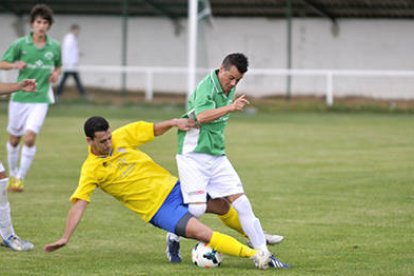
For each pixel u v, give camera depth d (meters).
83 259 19.41
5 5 73.69
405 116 60.75
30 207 26.34
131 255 19.94
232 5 73.19
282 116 60.69
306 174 32.88
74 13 75.94
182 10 73.06
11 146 31.17
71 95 71.88
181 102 66.88
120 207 26.55
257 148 41.31
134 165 18.64
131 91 74.19
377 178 31.77
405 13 70.88
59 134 47.09
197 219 18.88
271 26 74.69
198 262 18.45
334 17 72.94
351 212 25.17
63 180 31.78
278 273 17.73
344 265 18.55
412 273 17.75
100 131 17.88
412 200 27.19
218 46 75.38
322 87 71.38
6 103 66.38
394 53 72.62
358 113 63.03
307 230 22.62
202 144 18.83
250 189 29.39
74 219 17.91
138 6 73.19
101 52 76.69
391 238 21.59
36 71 30.44
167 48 76.12
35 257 19.64
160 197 18.53
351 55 73.69
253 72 64.38
